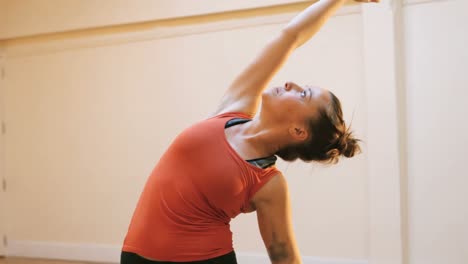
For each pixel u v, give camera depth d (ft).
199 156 4.09
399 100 13.65
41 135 18.17
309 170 14.64
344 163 14.29
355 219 14.17
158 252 4.10
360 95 14.16
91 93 17.46
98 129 17.34
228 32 15.66
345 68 14.32
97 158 17.35
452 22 13.28
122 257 4.29
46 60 18.11
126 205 16.94
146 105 16.69
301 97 4.28
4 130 18.65
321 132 4.33
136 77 16.81
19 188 18.51
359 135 14.14
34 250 18.25
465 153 13.15
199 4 15.74
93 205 17.39
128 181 16.90
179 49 16.26
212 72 15.87
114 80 17.12
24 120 18.43
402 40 13.71
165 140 16.44
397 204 13.44
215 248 4.19
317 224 14.53
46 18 17.76
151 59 16.62
